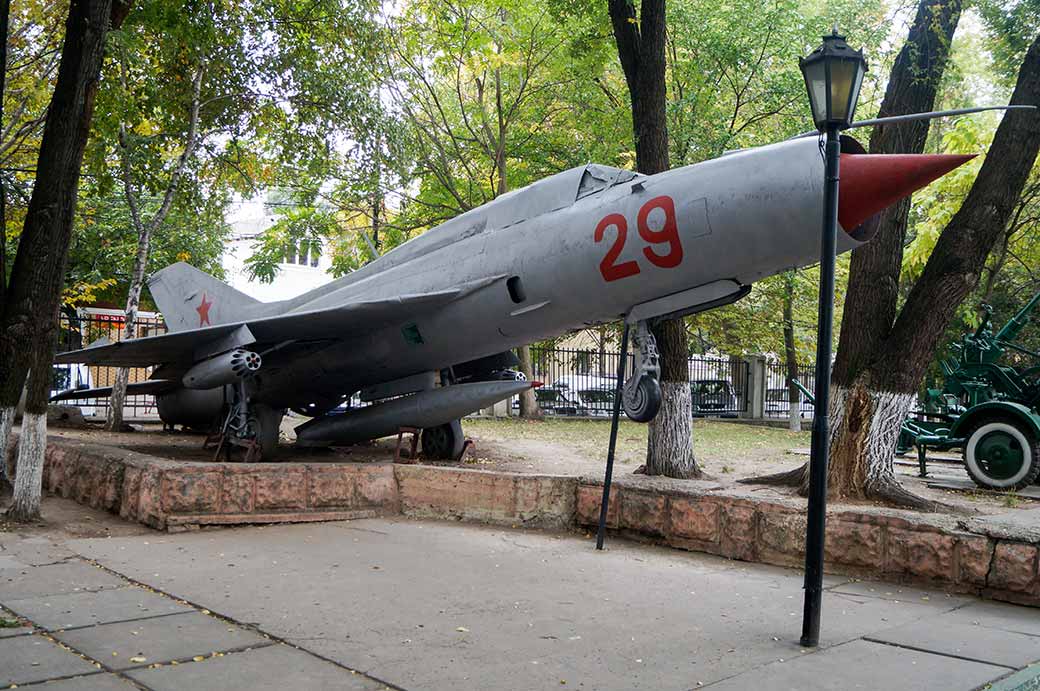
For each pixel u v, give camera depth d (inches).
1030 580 271.1
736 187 342.0
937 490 477.4
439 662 200.5
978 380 557.6
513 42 915.4
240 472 390.0
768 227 334.3
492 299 436.1
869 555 309.0
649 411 368.5
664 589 284.5
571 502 401.1
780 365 1314.0
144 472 382.9
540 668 198.1
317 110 791.7
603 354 1121.4
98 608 241.3
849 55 231.1
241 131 787.4
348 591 268.1
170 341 480.1
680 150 839.1
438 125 1036.5
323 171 866.1
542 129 1004.6
